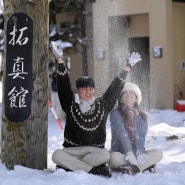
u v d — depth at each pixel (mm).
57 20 32719
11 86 9820
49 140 16578
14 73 9805
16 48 9797
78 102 9977
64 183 9008
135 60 10227
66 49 29938
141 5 28797
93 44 29984
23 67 9812
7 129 10125
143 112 10664
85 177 9375
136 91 10539
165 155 13148
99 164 10016
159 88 28172
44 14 10211
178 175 9695
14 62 9805
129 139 10312
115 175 10062
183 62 29469
